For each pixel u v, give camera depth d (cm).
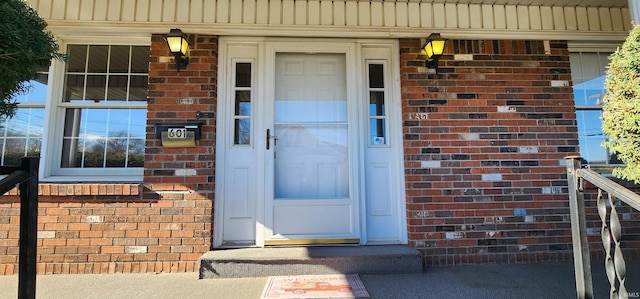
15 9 171
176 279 307
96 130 358
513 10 375
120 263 325
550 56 376
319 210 357
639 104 183
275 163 365
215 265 311
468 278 307
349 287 286
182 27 351
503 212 352
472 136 359
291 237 352
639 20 257
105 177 349
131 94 362
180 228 332
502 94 366
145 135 352
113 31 349
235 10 357
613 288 163
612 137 199
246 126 365
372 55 381
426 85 363
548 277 307
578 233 179
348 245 353
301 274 313
